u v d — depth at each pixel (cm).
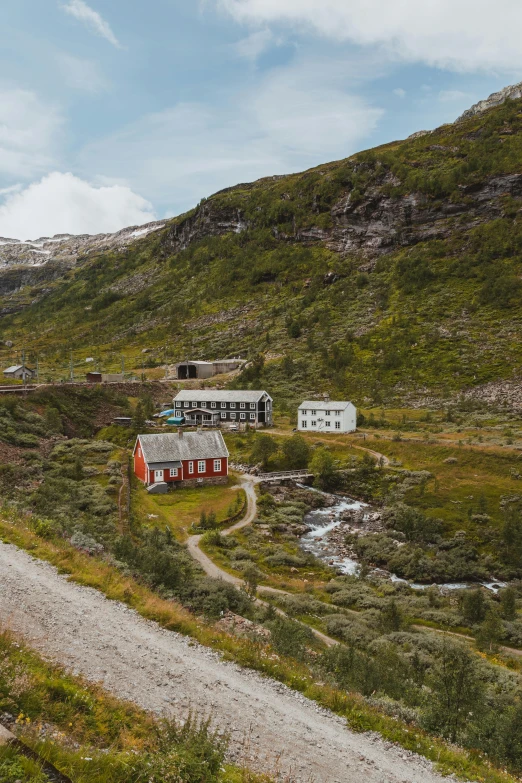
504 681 3156
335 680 2186
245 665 1992
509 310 15838
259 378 14462
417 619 4656
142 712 1500
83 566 2644
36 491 5488
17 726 1162
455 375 13400
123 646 1914
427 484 8100
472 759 1728
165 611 2280
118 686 1630
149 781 1055
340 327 17238
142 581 2973
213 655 2016
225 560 5259
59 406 9750
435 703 2073
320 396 13275
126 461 7988
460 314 16200
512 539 6538
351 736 1648
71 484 6350
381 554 6319
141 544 4812
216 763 1152
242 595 3634
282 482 8469
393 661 2691
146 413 10719
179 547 5325
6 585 2247
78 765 1056
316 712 1753
